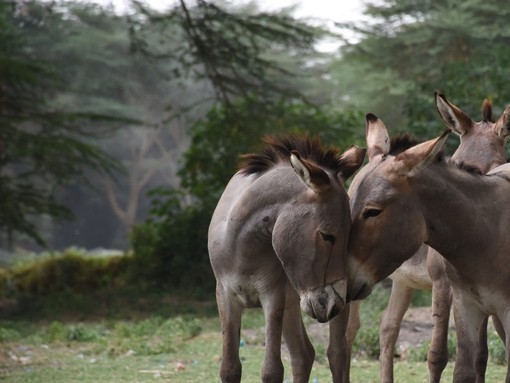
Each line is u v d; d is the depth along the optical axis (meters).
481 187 17.50
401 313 23.72
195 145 56.00
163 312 46.12
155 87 121.00
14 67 53.66
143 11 56.41
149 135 130.25
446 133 16.41
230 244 18.66
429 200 16.94
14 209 56.41
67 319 47.06
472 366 17.94
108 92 120.81
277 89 55.81
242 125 54.72
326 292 16.98
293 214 17.44
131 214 131.75
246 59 55.66
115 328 41.91
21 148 55.12
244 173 19.33
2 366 32.03
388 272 16.81
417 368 28.72
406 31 79.56
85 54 107.88
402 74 80.69
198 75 57.56
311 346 20.42
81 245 134.50
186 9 54.28
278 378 18.41
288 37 55.22
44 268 58.53
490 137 22.50
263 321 40.28
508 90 45.47
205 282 52.88
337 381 20.44
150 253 56.38
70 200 132.88
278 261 18.61
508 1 75.94
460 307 18.08
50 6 63.22
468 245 17.27
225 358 19.03
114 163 60.12
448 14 73.88
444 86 48.16
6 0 63.72
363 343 31.77
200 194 55.69
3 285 58.97
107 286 56.75
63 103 105.62
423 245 21.77
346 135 54.53
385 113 80.00
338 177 18.12
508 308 17.48
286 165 18.45
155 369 30.36
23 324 45.28
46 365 32.09
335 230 17.03
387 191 16.67
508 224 17.47
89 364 32.00
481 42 73.56
